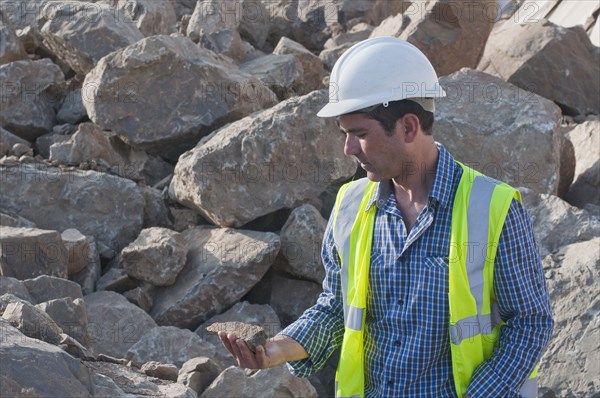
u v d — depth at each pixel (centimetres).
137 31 950
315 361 286
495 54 1024
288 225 619
